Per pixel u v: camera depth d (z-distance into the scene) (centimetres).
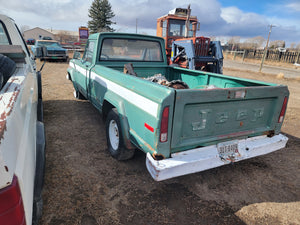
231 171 310
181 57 842
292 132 465
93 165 306
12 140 109
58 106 560
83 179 274
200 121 217
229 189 270
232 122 239
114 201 239
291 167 326
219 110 225
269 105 262
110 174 287
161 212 227
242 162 337
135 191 257
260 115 258
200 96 203
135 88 236
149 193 255
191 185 274
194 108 209
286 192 268
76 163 308
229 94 219
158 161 202
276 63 2436
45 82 862
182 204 240
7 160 97
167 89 193
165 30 985
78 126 438
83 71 450
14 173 104
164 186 269
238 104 235
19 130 129
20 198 105
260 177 297
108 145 329
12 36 313
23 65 231
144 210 229
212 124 226
